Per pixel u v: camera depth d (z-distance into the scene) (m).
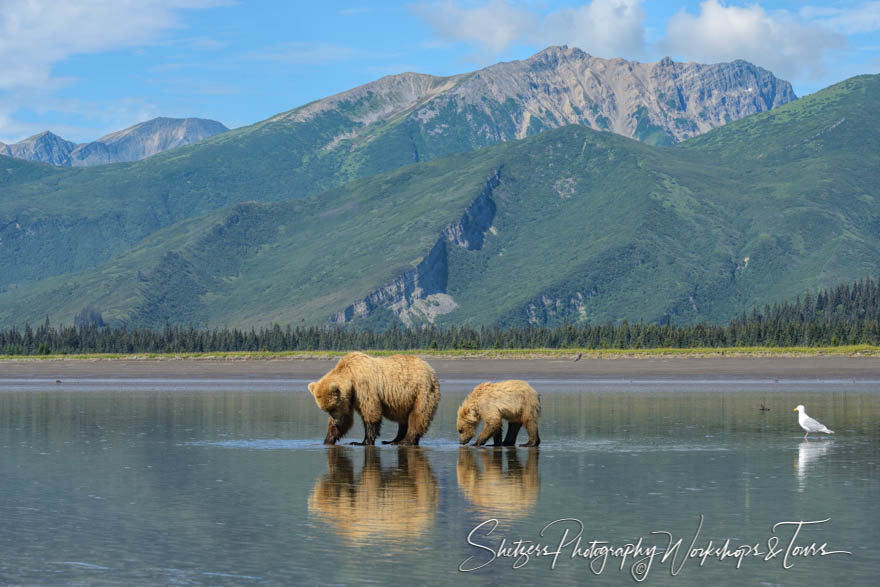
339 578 29.61
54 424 83.38
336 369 65.56
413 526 37.31
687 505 41.47
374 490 45.78
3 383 186.75
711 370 198.38
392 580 29.48
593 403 112.81
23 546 33.78
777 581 29.89
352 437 73.44
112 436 72.31
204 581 29.23
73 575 29.95
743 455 58.81
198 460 57.12
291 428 79.56
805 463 54.78
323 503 42.19
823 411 97.00
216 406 109.75
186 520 38.31
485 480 48.78
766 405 107.31
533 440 64.06
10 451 61.81
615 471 51.81
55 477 49.88
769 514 39.44
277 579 29.47
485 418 63.91
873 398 121.75
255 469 53.22
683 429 76.94
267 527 37.03
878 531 36.38
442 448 63.91
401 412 65.44
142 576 29.80
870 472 51.00
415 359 66.00
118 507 41.16
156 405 111.94
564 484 47.41
